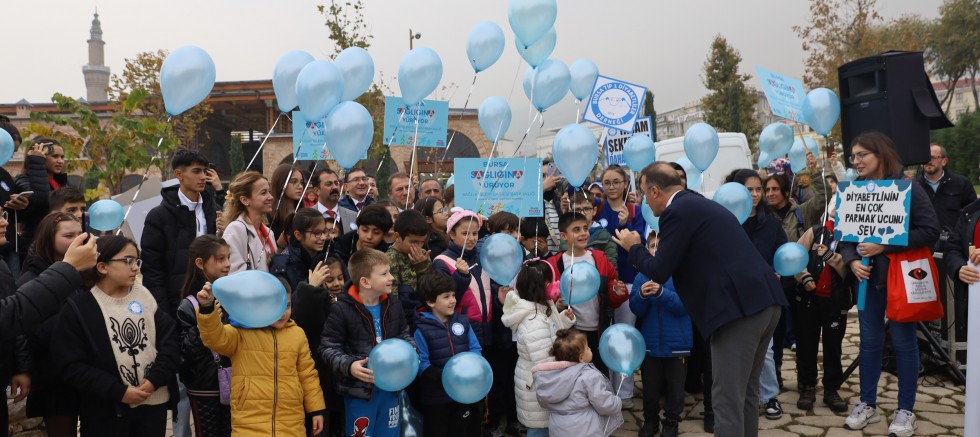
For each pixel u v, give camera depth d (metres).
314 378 3.25
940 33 31.42
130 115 9.26
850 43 24.09
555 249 5.84
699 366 5.23
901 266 4.17
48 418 3.33
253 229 4.09
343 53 4.20
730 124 29.28
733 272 3.41
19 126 22.91
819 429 4.47
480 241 4.81
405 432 3.72
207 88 3.56
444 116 5.77
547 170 6.12
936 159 6.48
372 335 3.51
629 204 5.82
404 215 4.11
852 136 5.44
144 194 5.30
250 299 2.68
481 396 3.37
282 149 23.73
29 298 2.27
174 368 3.21
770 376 4.72
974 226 3.99
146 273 3.97
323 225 3.98
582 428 3.62
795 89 5.80
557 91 4.62
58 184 5.40
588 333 4.65
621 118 6.08
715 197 4.16
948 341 5.29
